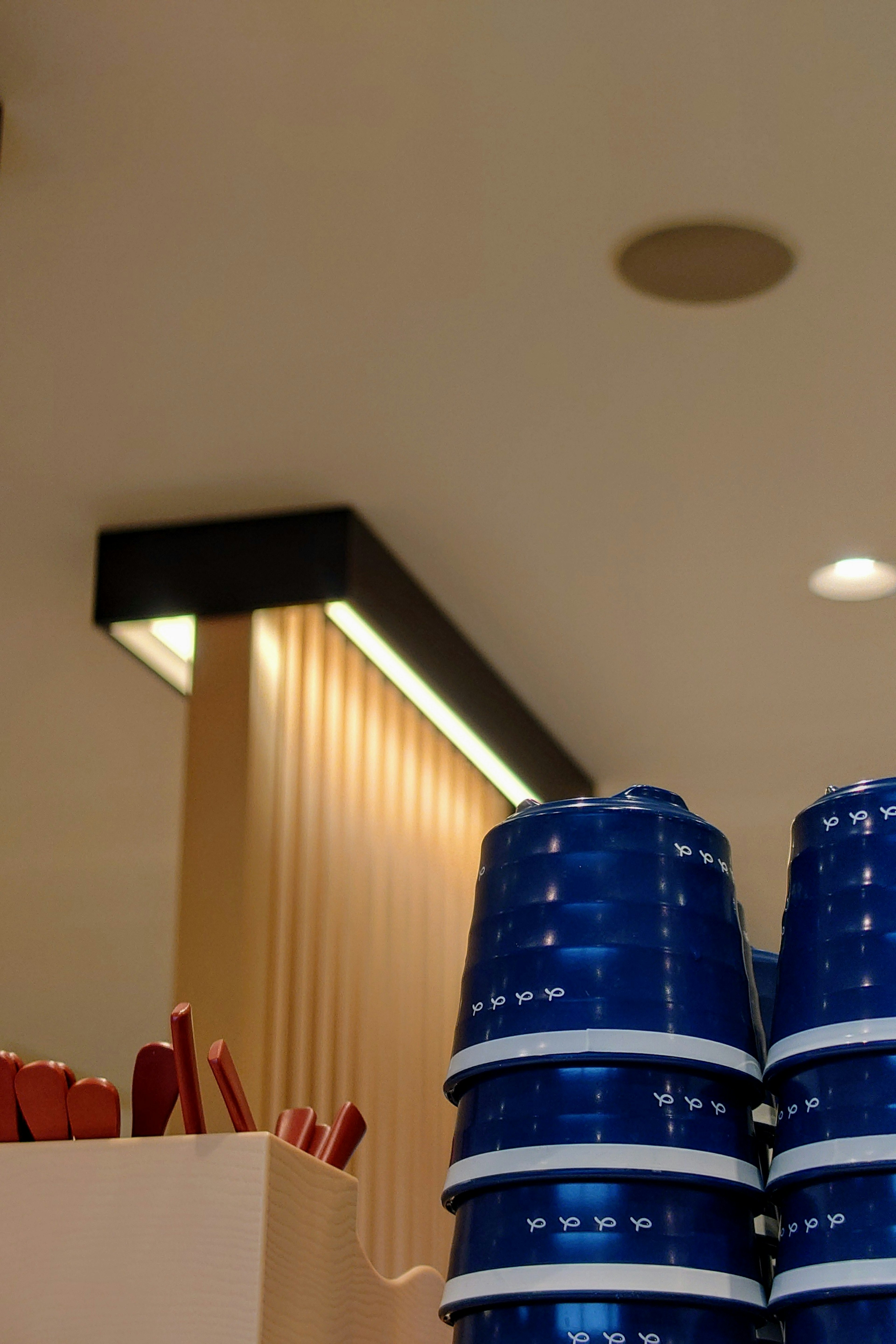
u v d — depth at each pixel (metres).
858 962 0.69
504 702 4.02
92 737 3.96
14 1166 0.77
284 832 3.20
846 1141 0.67
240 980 3.00
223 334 2.76
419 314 2.71
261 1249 0.73
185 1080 0.77
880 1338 0.63
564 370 2.85
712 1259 0.68
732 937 0.76
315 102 2.26
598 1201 0.69
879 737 4.19
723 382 2.88
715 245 2.52
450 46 2.15
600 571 3.50
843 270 2.58
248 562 3.28
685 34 2.13
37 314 2.71
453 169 2.38
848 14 2.10
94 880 4.48
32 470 3.14
